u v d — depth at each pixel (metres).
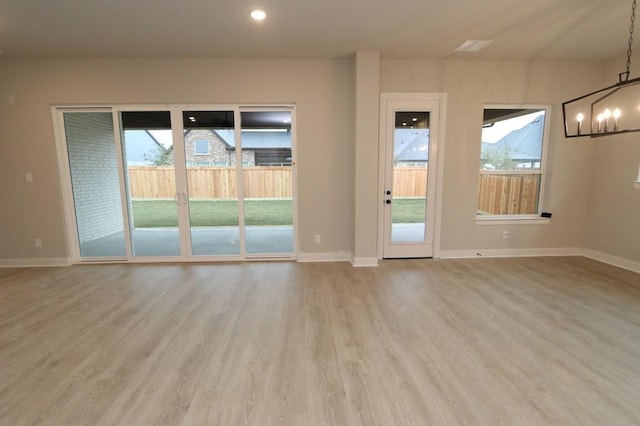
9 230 4.22
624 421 1.63
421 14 2.92
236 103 4.13
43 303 3.10
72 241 4.34
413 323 2.67
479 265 4.20
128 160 4.30
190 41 3.49
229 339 2.44
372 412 1.71
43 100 4.01
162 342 2.40
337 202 4.34
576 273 3.86
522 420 1.65
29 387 1.92
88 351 2.29
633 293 3.25
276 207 4.49
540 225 4.58
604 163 4.29
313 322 2.70
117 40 3.42
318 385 1.92
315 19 2.99
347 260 4.44
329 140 4.22
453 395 1.83
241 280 3.70
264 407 1.75
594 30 3.29
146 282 3.64
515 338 2.43
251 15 2.89
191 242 4.43
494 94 4.28
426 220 4.47
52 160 4.12
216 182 4.35
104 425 1.63
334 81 4.13
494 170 4.56
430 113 4.26
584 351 2.25
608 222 4.25
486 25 3.16
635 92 3.88
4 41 3.41
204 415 1.70
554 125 4.43
